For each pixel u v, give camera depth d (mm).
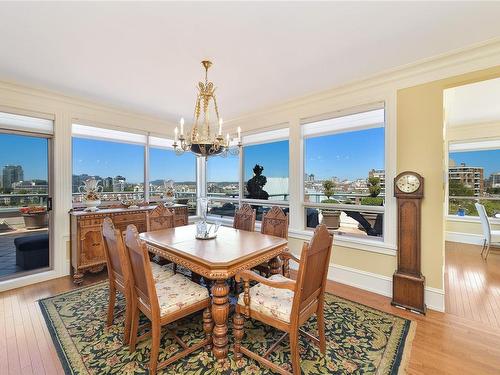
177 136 2553
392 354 1730
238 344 1679
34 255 3113
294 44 2027
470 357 1708
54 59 2248
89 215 3029
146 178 4262
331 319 2180
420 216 2387
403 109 2535
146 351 1753
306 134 3404
